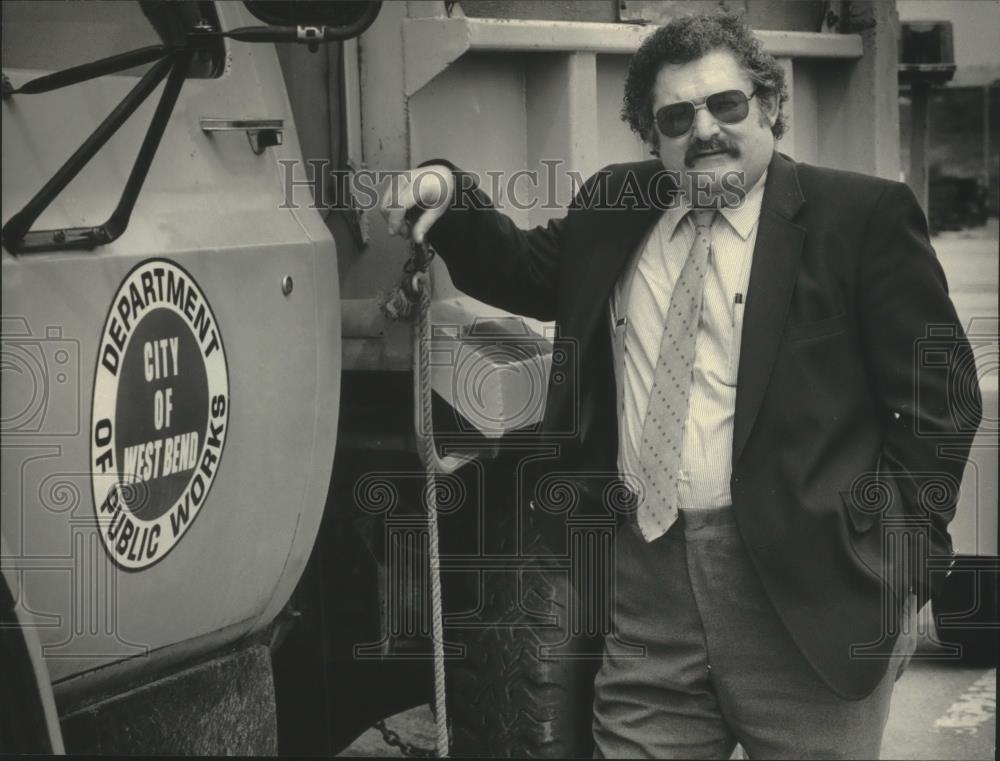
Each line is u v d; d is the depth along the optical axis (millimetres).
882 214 2609
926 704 4434
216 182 2623
